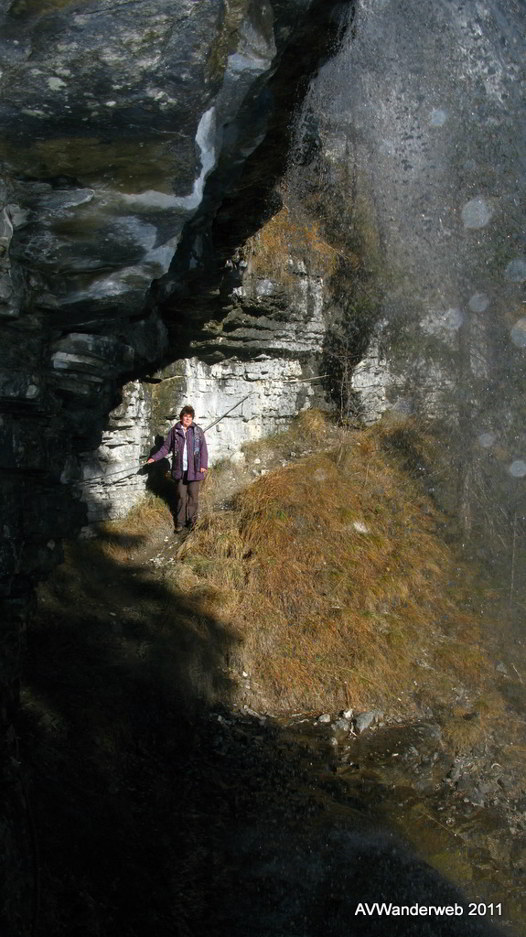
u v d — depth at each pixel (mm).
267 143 5996
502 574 12695
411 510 13180
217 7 3602
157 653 8156
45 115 3807
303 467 12555
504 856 6887
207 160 4492
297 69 5297
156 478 11047
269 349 13008
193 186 4418
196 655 8484
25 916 4078
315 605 10141
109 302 5293
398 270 13727
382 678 9508
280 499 11453
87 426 8281
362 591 10672
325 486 12297
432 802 7570
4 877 3910
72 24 3463
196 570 9953
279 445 13383
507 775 8180
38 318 5145
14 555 5805
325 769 7828
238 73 4203
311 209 13234
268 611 9789
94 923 4832
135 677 7707
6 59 3557
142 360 9164
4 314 4695
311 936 5637
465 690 9859
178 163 4195
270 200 7152
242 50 4066
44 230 4484
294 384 13977
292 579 10234
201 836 6391
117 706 7211
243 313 11992
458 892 6387
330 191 12969
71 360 6109
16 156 4012
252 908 5766
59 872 5094
